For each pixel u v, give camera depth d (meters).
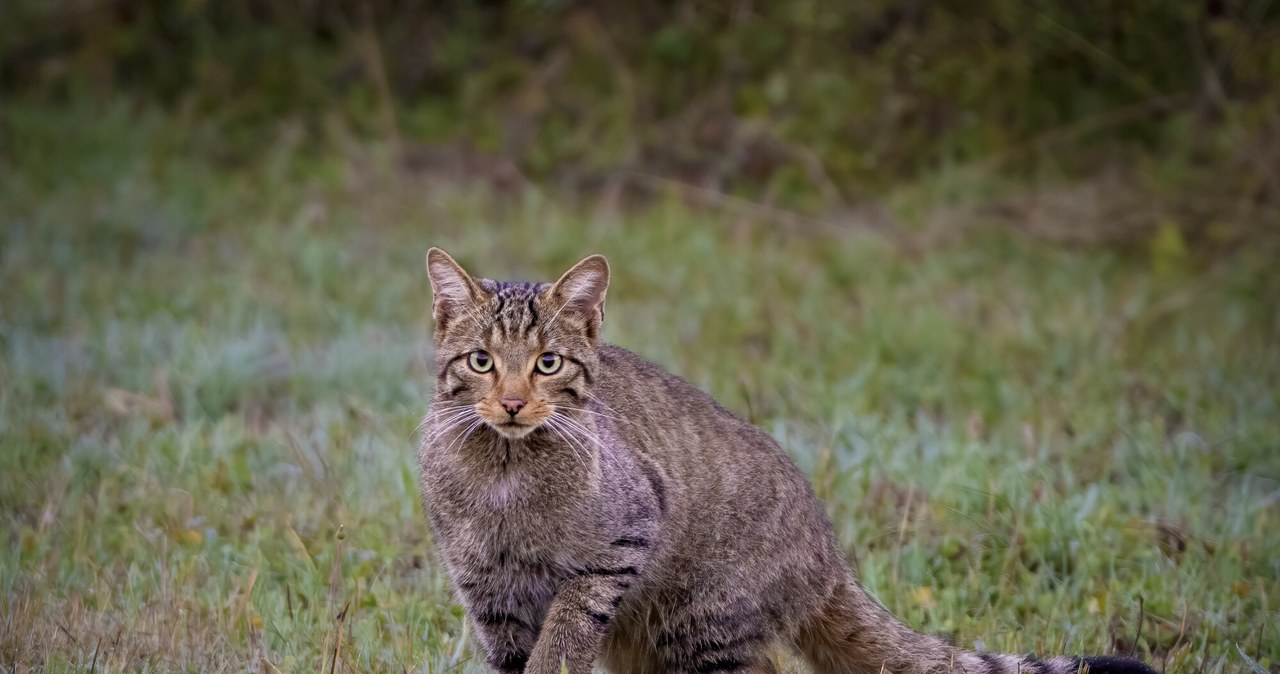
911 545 9.55
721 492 7.98
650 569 7.80
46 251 16.50
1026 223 17.97
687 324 14.61
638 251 16.91
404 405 12.16
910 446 11.23
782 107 20.16
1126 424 11.89
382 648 8.14
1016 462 10.79
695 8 21.19
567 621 7.43
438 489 7.67
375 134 20.48
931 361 13.45
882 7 20.23
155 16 22.55
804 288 15.99
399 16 22.47
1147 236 17.62
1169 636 8.65
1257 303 15.62
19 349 13.10
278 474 10.75
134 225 17.39
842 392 12.55
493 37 22.30
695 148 20.03
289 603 8.50
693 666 8.09
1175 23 18.91
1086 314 15.23
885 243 17.52
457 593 7.81
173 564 9.19
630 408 7.96
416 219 18.17
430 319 14.79
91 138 20.11
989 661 7.90
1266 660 8.34
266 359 13.23
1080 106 19.44
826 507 10.10
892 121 19.83
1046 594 9.05
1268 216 16.97
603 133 20.36
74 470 10.58
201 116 21.19
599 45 21.28
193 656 7.98
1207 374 13.27
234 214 18.25
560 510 7.44
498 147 20.16
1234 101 18.25
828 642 8.38
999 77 19.78
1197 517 10.13
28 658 7.86
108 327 13.84
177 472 10.63
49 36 22.30
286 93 21.47
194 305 14.76
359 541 9.57
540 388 7.56
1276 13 18.42
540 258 16.86
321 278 15.67
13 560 9.09
